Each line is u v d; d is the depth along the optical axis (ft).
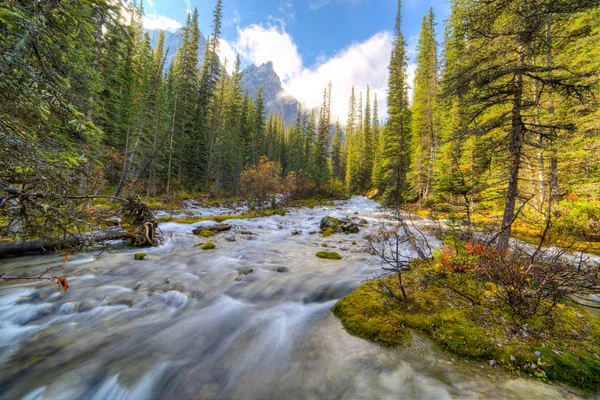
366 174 170.09
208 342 12.10
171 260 26.89
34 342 11.95
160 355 11.07
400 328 11.87
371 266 24.20
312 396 8.62
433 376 9.12
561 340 10.64
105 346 11.76
